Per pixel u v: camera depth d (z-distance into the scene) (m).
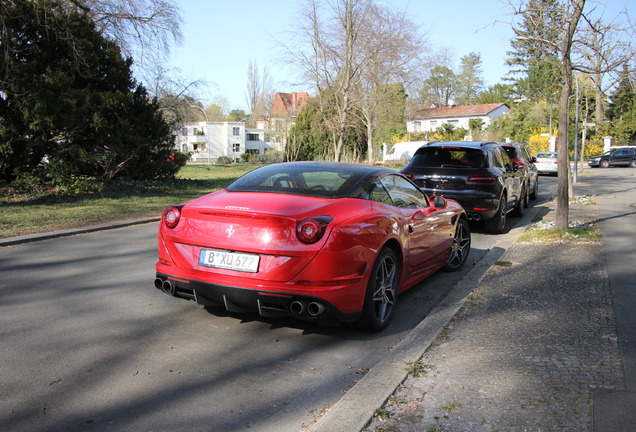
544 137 45.41
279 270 3.61
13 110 13.47
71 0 18.22
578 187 19.41
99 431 2.67
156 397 3.06
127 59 16.98
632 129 50.81
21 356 3.62
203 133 80.12
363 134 41.16
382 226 4.18
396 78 31.95
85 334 4.08
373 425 2.65
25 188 13.76
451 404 2.85
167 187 16.70
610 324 4.16
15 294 5.14
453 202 6.54
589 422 2.63
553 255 6.89
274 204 3.88
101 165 15.70
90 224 9.46
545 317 4.35
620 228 9.02
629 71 8.61
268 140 85.62
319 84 30.94
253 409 2.94
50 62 14.59
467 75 96.25
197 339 4.03
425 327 4.16
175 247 4.02
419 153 9.56
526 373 3.24
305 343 3.99
